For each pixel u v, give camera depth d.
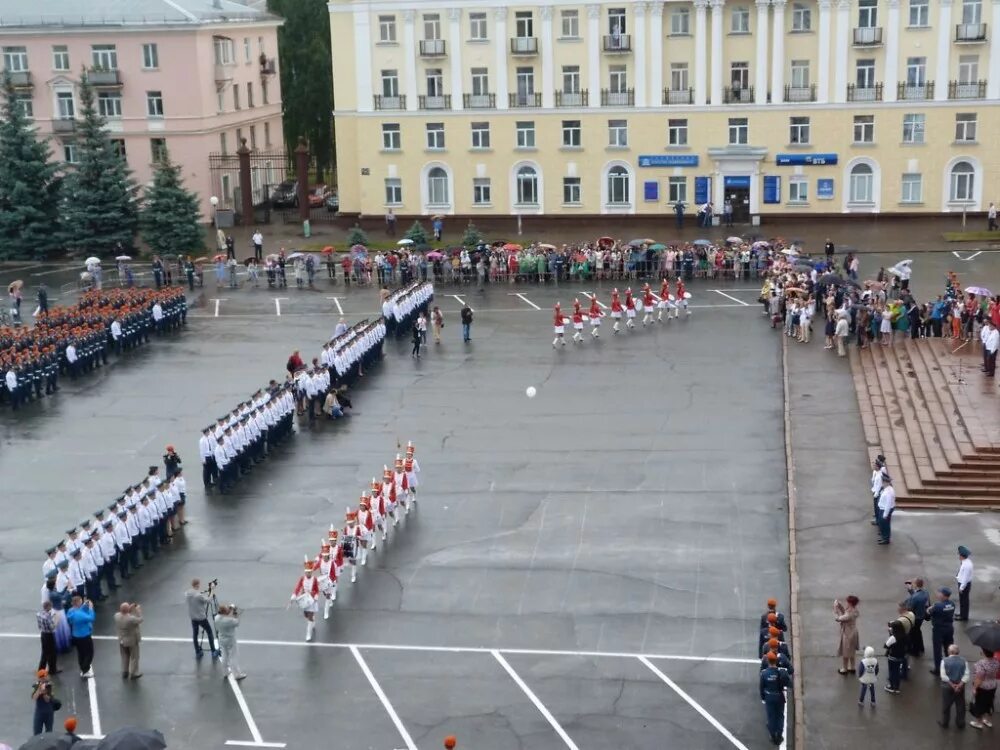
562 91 87.69
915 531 36.25
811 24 84.50
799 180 87.00
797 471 40.97
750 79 86.19
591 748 26.20
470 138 89.50
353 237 82.44
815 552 35.03
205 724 27.53
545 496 39.69
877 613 31.31
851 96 84.75
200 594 30.30
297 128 114.19
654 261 71.12
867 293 56.56
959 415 43.00
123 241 83.12
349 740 26.75
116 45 94.38
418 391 51.28
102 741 22.20
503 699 28.17
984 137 84.00
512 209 90.50
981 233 80.75
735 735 26.55
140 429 47.41
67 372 54.91
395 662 29.94
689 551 35.47
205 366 55.84
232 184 99.88
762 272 70.12
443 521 37.97
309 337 60.41
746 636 30.69
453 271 71.69
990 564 33.97
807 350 54.81
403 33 88.25
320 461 43.56
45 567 32.94
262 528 38.00
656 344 57.22
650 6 85.06
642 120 87.38
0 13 95.44
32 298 72.12
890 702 27.50
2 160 83.69
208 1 100.62
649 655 29.91
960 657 26.30
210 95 96.56
